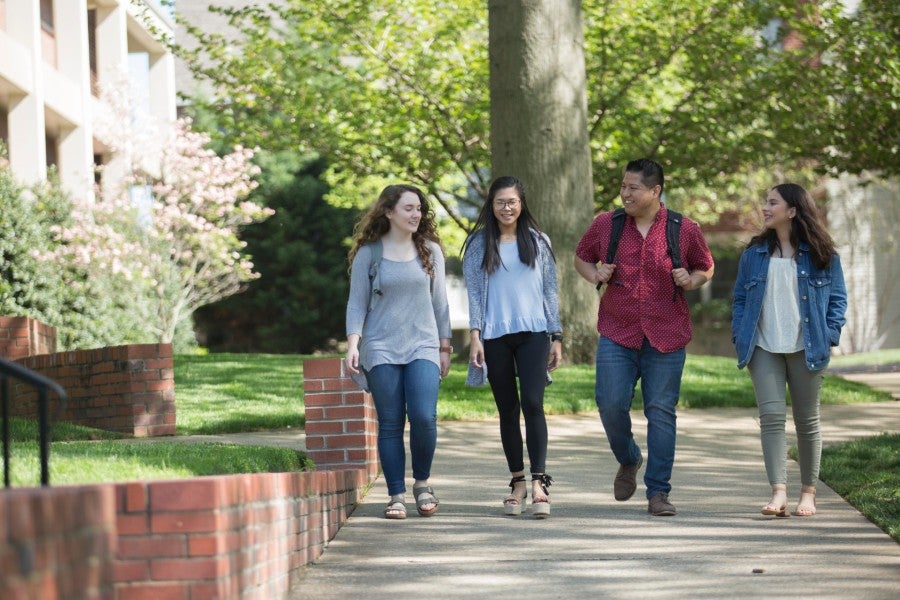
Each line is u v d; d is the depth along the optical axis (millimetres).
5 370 4621
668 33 26172
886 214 41406
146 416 14242
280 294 44062
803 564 7371
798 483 10648
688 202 42750
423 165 27641
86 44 31281
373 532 8555
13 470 6930
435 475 11289
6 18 27250
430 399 9133
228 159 31625
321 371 10906
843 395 17875
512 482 9312
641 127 27125
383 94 27125
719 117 26719
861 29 24844
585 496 10062
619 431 9289
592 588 6812
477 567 7391
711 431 14336
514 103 20094
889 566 7312
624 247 9312
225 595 5367
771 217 9258
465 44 27953
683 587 6809
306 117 27125
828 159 26891
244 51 27844
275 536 6520
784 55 26516
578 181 20281
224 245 31844
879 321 41344
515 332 9117
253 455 8844
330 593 6812
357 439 10844
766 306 9234
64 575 3371
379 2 26375
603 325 9375
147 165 31547
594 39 26781
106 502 3729
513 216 9227
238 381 18578
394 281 9180
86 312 25750
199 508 5293
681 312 9258
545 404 16047
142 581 5266
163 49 38062
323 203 43812
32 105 27109
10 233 23344
